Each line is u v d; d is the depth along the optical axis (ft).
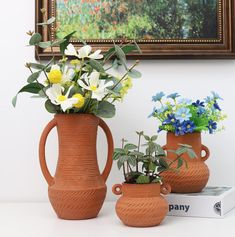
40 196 4.49
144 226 3.28
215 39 4.46
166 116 3.77
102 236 3.02
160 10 4.48
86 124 3.57
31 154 4.50
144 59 4.44
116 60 3.99
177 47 4.43
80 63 3.73
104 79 3.75
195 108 3.74
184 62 4.51
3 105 4.52
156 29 4.46
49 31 4.45
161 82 4.50
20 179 4.49
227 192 3.76
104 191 3.64
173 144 3.76
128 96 4.49
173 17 4.47
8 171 4.49
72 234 3.09
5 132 4.50
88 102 3.58
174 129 3.70
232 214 3.66
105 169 3.79
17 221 3.53
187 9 4.48
